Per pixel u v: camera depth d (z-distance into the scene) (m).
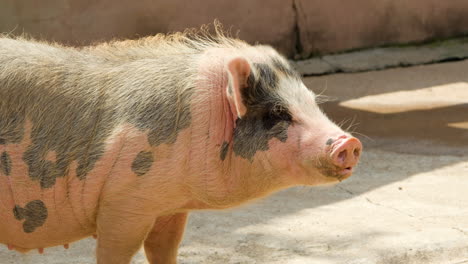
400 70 18.23
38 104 5.53
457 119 13.75
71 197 5.54
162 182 5.46
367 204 9.20
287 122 5.40
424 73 17.83
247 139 5.45
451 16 20.22
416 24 19.88
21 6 16.17
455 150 11.72
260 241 7.93
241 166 5.51
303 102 5.49
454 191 9.65
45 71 5.61
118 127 5.45
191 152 5.47
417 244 7.71
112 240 5.59
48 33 16.47
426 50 19.48
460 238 7.85
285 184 5.50
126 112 5.48
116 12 17.03
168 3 17.52
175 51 5.84
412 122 13.63
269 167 5.43
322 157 5.18
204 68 5.59
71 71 5.66
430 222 8.45
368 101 15.42
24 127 5.51
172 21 17.64
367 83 17.02
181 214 6.16
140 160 5.42
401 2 19.66
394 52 19.27
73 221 5.69
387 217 8.66
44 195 5.54
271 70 5.56
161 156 5.44
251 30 18.48
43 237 5.78
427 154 11.54
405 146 12.04
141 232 5.61
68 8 16.56
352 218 8.65
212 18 18.05
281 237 8.05
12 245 5.89
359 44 19.47
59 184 5.52
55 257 7.60
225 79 5.54
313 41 19.05
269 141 5.40
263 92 5.46
